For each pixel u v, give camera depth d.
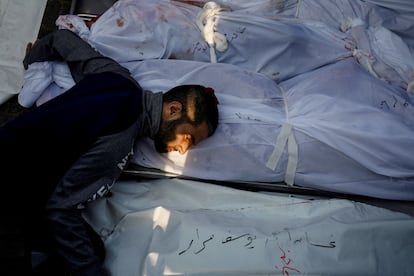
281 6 1.66
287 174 1.34
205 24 1.50
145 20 1.47
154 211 1.25
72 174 1.10
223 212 1.28
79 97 1.19
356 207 1.30
